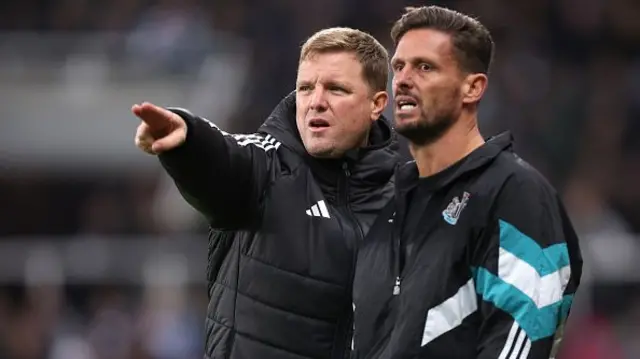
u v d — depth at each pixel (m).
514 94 42.47
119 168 42.12
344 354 14.77
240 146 14.38
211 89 42.56
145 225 39.66
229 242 15.27
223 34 44.31
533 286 12.82
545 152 41.06
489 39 13.75
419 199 13.72
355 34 15.30
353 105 15.05
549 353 12.94
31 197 41.72
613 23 46.72
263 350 14.64
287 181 14.90
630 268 30.86
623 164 41.72
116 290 31.83
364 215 15.20
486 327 12.97
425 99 13.40
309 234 14.75
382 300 13.62
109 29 45.47
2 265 31.45
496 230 13.04
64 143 41.97
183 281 31.86
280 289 14.66
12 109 42.16
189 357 31.34
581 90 43.72
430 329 13.02
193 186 13.75
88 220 40.34
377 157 15.34
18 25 45.59
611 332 30.77
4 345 31.70
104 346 31.53
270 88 41.38
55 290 31.53
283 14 44.72
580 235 32.00
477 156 13.45
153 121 12.97
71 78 42.72
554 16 46.72
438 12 13.58
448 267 13.11
